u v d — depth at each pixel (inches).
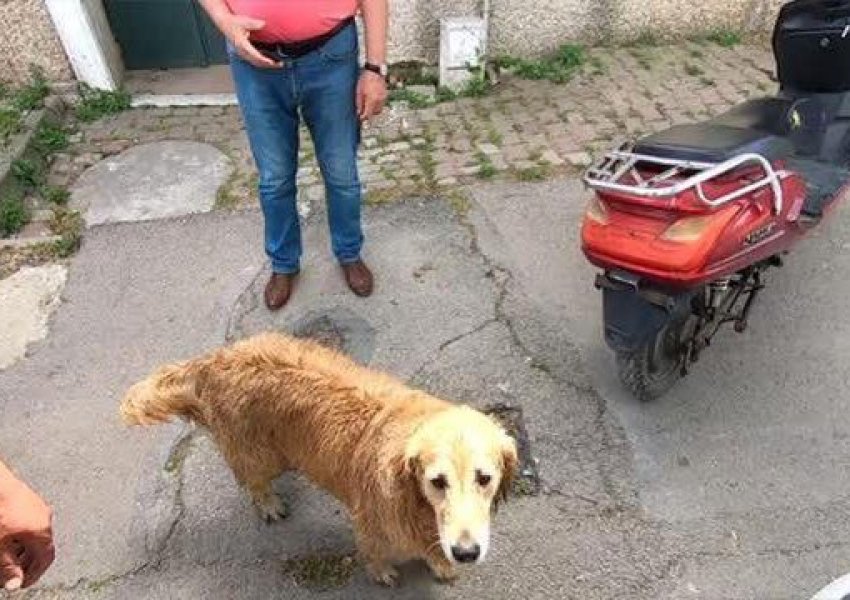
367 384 105.7
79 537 125.6
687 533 119.1
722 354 147.6
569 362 149.1
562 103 232.5
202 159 218.8
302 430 106.1
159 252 186.2
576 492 125.8
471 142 217.8
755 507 122.0
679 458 130.0
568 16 251.1
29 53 235.9
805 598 110.3
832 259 167.6
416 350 154.4
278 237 161.8
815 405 137.0
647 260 113.8
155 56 259.8
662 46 260.5
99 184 211.3
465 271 173.5
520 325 158.2
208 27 255.4
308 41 133.9
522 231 183.6
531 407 140.9
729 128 125.2
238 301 170.6
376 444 97.9
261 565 119.8
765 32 263.3
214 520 126.6
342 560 119.5
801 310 155.6
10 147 213.2
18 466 137.7
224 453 116.7
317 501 128.0
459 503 86.4
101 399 149.9
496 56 254.2
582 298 163.8
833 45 154.6
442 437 88.4
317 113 145.5
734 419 135.6
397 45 247.1
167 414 113.3
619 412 138.4
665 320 118.6
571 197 193.5
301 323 163.2
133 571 120.4
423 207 193.8
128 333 164.6
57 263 184.9
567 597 112.7
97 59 238.4
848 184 152.9
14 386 153.9
